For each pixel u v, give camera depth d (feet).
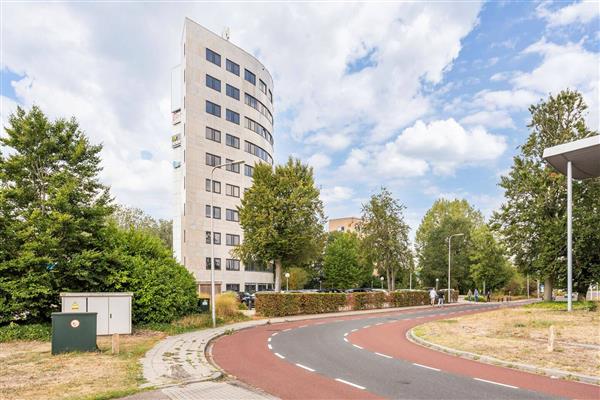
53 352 44.09
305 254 116.88
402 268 165.58
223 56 200.03
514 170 123.13
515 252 121.19
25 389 29.37
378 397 28.25
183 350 47.93
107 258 65.98
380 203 160.66
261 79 225.35
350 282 234.79
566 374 34.09
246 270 203.82
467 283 238.27
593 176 93.97
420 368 38.29
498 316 86.74
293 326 80.79
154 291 68.95
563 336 53.42
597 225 104.53
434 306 153.38
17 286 58.39
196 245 179.11
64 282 63.10
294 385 31.63
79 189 65.87
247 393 28.89
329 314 112.27
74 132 68.18
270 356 45.34
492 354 43.68
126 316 61.46
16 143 63.98
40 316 61.67
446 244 234.99
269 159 237.04
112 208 68.49
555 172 114.52
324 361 42.09
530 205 117.70
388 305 145.48
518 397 28.14
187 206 177.27
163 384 31.09
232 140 201.46
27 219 61.46
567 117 121.39
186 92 181.78
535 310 98.22
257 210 113.70
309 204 115.03
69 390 29.12
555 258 110.52
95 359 41.09
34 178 65.05
